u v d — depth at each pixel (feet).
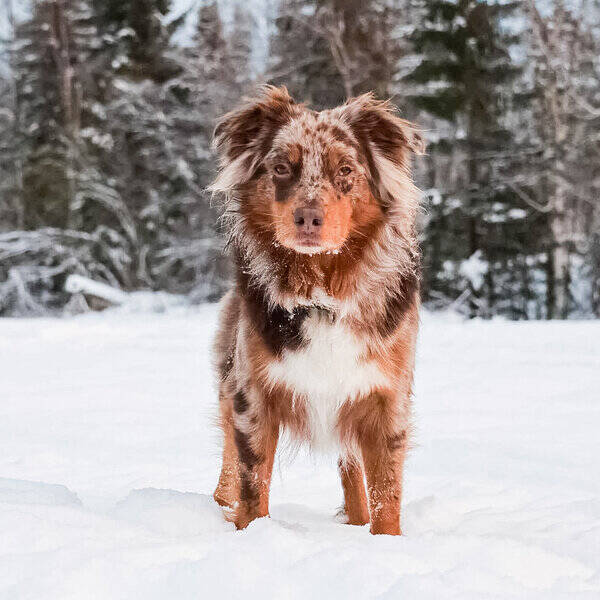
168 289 107.14
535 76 99.50
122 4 107.96
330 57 94.32
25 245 104.42
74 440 22.33
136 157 108.78
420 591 8.80
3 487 12.93
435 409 26.27
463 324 61.11
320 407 13.82
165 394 29.94
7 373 35.47
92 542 10.28
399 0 97.91
